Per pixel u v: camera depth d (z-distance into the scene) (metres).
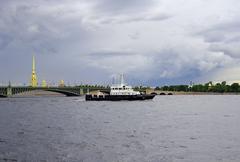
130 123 125.25
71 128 109.06
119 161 60.81
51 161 60.62
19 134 94.62
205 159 61.91
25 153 66.94
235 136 88.62
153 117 152.25
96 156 64.38
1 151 68.88
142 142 79.25
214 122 127.56
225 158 62.59
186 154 65.94
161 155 65.12
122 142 79.25
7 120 141.50
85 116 159.75
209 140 82.06
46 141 81.19
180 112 184.50
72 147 72.88
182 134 92.94
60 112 189.12
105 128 108.44
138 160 61.47
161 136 89.12
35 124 123.44
